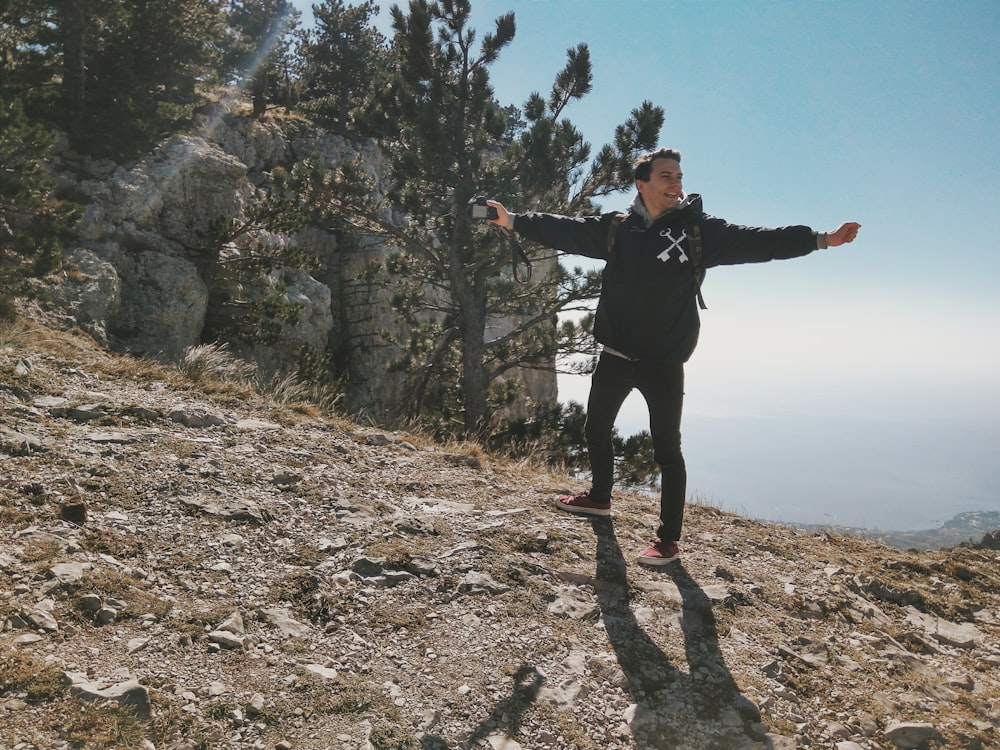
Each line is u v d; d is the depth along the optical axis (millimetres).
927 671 3496
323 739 2367
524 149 15570
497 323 30734
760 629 3553
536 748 2545
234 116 30500
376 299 27859
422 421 16531
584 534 4383
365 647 2934
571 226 3768
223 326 20547
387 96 16938
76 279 13898
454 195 16391
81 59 18672
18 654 2416
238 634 2838
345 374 22625
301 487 4363
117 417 4871
